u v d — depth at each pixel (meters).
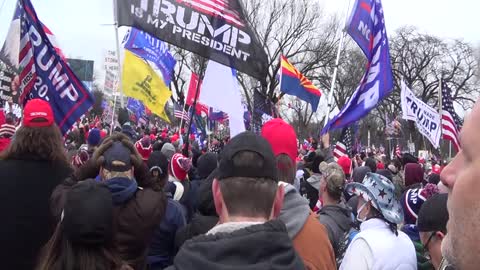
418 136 44.00
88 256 2.34
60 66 6.33
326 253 2.71
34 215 3.37
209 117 20.03
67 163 3.67
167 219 4.19
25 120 3.48
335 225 4.21
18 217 3.34
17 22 6.96
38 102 3.55
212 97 6.50
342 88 46.88
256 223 1.97
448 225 1.05
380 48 9.12
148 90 11.12
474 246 0.96
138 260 3.31
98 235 2.35
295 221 2.68
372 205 3.51
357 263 3.32
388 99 53.53
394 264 3.26
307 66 45.41
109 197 2.45
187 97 15.41
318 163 6.62
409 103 11.89
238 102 6.58
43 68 6.35
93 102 6.38
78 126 15.24
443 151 25.22
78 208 2.34
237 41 6.41
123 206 3.26
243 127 6.60
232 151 2.07
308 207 2.80
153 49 11.73
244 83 39.19
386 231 3.41
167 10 6.31
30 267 3.34
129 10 6.29
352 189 3.76
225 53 6.39
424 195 4.33
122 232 3.20
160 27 6.30
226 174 2.05
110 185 3.22
